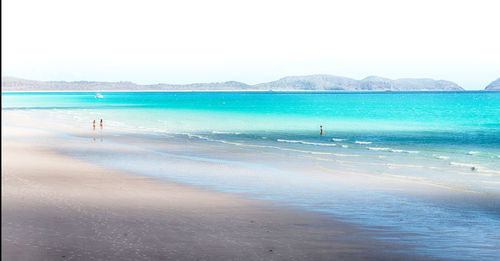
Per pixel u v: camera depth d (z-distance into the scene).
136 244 10.27
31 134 42.28
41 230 11.12
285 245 10.53
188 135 43.91
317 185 18.52
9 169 21.19
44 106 119.00
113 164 23.84
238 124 60.50
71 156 27.00
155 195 15.98
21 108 105.94
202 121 65.81
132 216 12.84
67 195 15.51
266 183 18.83
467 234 11.75
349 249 10.34
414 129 54.97
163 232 11.32
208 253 9.80
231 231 11.60
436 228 12.29
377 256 9.91
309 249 10.28
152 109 106.31
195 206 14.39
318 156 28.62
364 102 165.25
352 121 68.50
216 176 20.44
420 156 29.45
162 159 26.28
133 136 41.94
